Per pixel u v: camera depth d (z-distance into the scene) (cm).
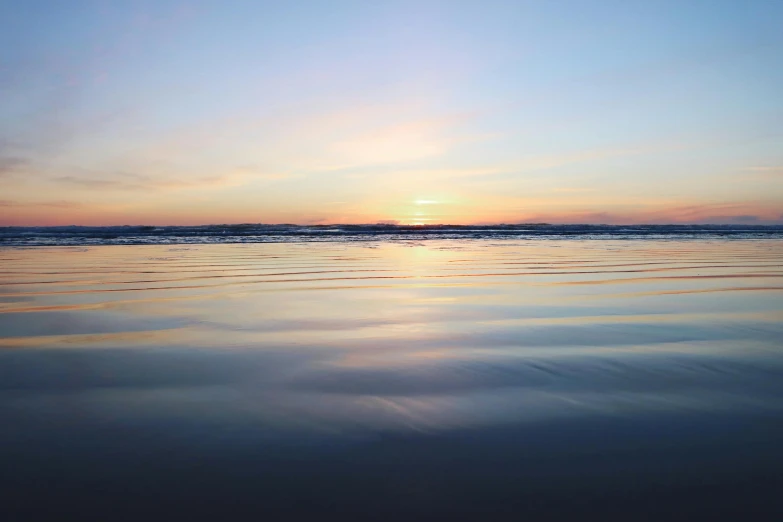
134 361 584
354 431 398
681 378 519
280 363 577
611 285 1156
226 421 416
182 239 2952
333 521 287
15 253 1952
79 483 322
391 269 1467
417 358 596
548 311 869
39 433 392
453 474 334
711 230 5166
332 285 1161
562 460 351
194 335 707
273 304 934
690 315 830
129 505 300
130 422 414
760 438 383
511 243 2759
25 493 310
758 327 743
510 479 328
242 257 1823
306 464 347
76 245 2409
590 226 5816
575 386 498
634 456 356
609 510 295
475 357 598
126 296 1013
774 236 3772
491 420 418
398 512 295
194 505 300
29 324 771
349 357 601
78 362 580
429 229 4800
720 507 297
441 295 1028
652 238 3384
